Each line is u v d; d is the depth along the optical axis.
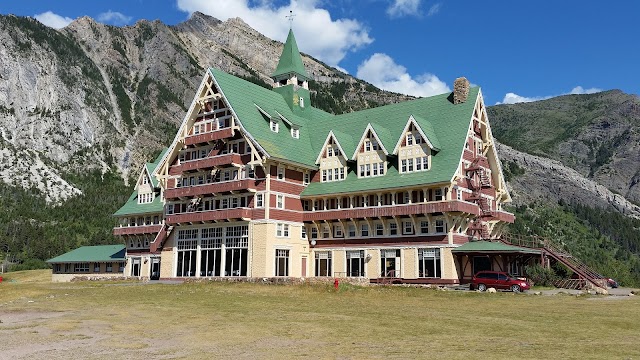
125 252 90.50
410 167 64.25
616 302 40.59
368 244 65.62
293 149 71.31
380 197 65.19
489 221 68.06
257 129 69.56
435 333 24.91
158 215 86.25
